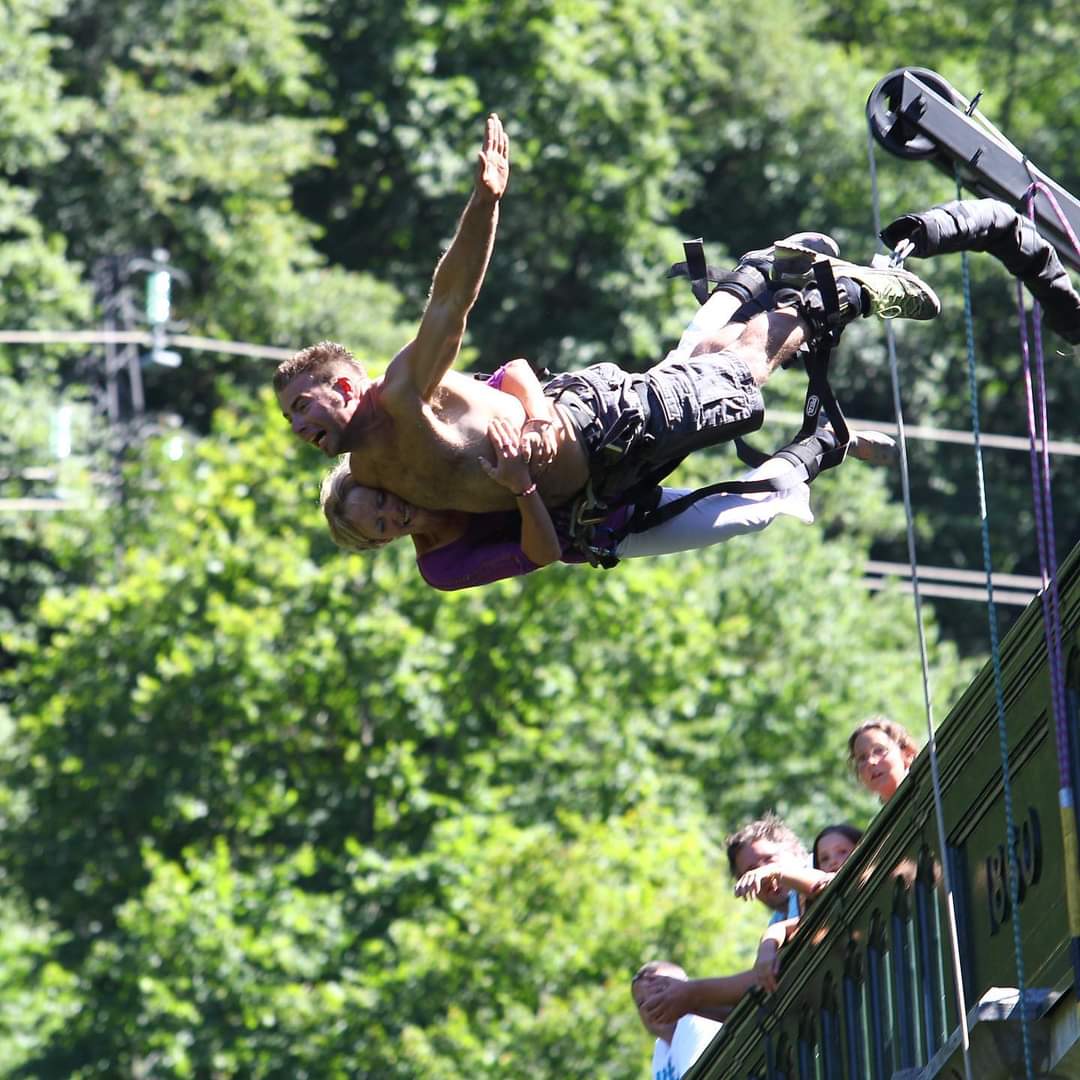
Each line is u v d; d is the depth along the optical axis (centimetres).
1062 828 1266
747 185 8794
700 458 6862
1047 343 5047
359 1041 4509
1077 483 8212
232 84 8412
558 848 4638
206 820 5319
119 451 6644
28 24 7688
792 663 5916
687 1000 2028
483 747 5350
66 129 7688
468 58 8525
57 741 5322
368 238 8638
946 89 1491
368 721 5278
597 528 1376
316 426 1308
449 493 1325
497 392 1328
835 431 1430
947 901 1323
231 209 7875
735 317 1412
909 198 8631
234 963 4684
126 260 6962
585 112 8331
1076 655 1333
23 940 5075
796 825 5472
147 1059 4769
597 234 8319
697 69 8688
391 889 4831
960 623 8056
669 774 5519
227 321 7788
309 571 5297
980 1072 1334
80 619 5400
